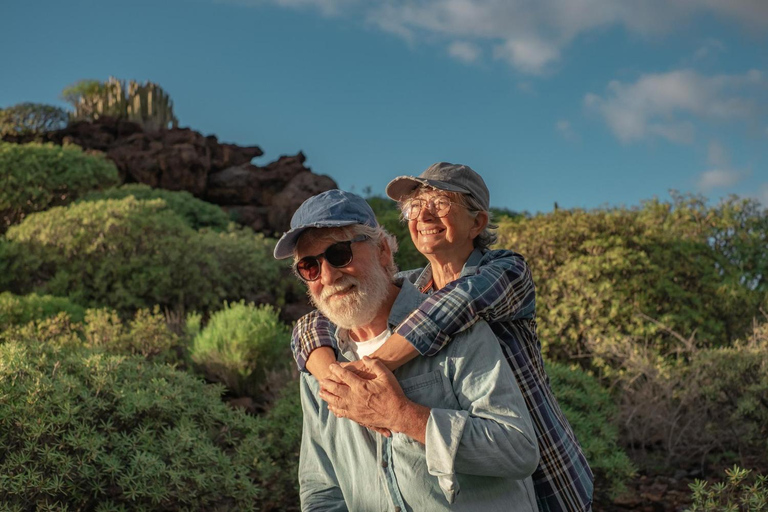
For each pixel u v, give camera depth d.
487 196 2.81
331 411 1.98
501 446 1.68
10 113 19.00
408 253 11.61
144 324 6.34
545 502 2.15
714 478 5.00
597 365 6.54
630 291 6.77
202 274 9.62
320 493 2.11
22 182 12.79
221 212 14.62
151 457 3.44
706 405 5.41
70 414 3.38
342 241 1.88
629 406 5.62
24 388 3.41
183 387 4.33
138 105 20.98
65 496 3.29
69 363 3.96
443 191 2.71
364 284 1.90
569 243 7.18
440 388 1.82
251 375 6.57
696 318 6.75
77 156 13.91
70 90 21.86
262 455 4.31
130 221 9.24
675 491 4.84
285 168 16.72
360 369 1.82
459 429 1.67
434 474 1.69
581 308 6.66
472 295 1.92
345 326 1.93
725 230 8.23
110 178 14.40
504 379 1.77
